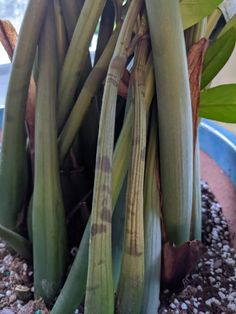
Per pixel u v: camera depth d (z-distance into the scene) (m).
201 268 0.23
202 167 0.32
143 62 0.16
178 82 0.15
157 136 0.18
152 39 0.15
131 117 0.16
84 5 0.17
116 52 0.15
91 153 0.22
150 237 0.17
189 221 0.19
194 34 0.18
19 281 0.22
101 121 0.14
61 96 0.19
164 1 0.14
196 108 0.18
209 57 0.19
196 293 0.22
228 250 0.25
